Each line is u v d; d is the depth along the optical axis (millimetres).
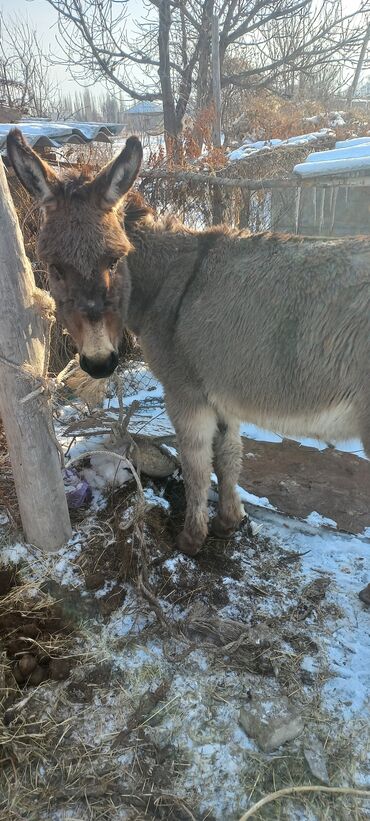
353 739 1025
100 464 1694
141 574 1316
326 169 2312
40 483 1351
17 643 1208
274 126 5145
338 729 1041
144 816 905
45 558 1429
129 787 948
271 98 7859
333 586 1362
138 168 1063
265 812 912
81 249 1020
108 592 1335
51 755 1001
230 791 943
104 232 1050
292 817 908
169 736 1027
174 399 1325
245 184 2385
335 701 1093
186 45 6363
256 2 6039
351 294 1027
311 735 1030
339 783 959
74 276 1035
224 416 1330
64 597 1332
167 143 3912
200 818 902
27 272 1212
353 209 2611
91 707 1085
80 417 1959
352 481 1692
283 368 1111
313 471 1747
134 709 1077
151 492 1606
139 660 1178
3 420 1309
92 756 997
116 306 1124
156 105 7512
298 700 1092
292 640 1221
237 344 1153
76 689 1122
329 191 2625
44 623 1267
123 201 1245
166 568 1393
